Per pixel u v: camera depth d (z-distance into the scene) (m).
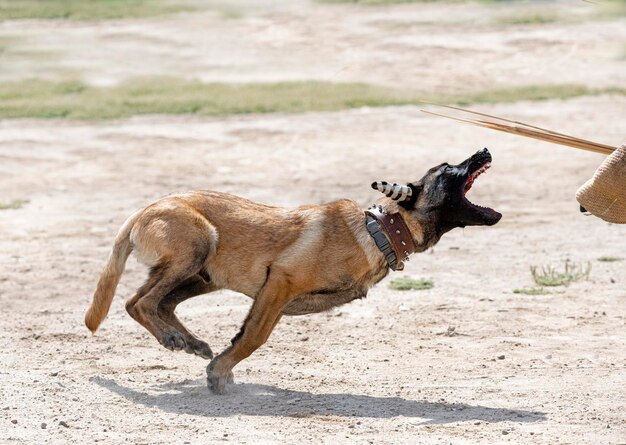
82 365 10.44
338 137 24.14
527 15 38.25
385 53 34.09
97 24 39.31
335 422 8.73
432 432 8.42
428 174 9.43
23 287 13.61
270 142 23.66
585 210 8.96
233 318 12.22
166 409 9.10
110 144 23.45
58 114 26.59
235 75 31.75
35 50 35.00
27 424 8.67
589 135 23.69
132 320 12.16
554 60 32.72
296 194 19.02
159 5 41.69
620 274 13.95
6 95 28.88
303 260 9.38
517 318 12.02
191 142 23.67
